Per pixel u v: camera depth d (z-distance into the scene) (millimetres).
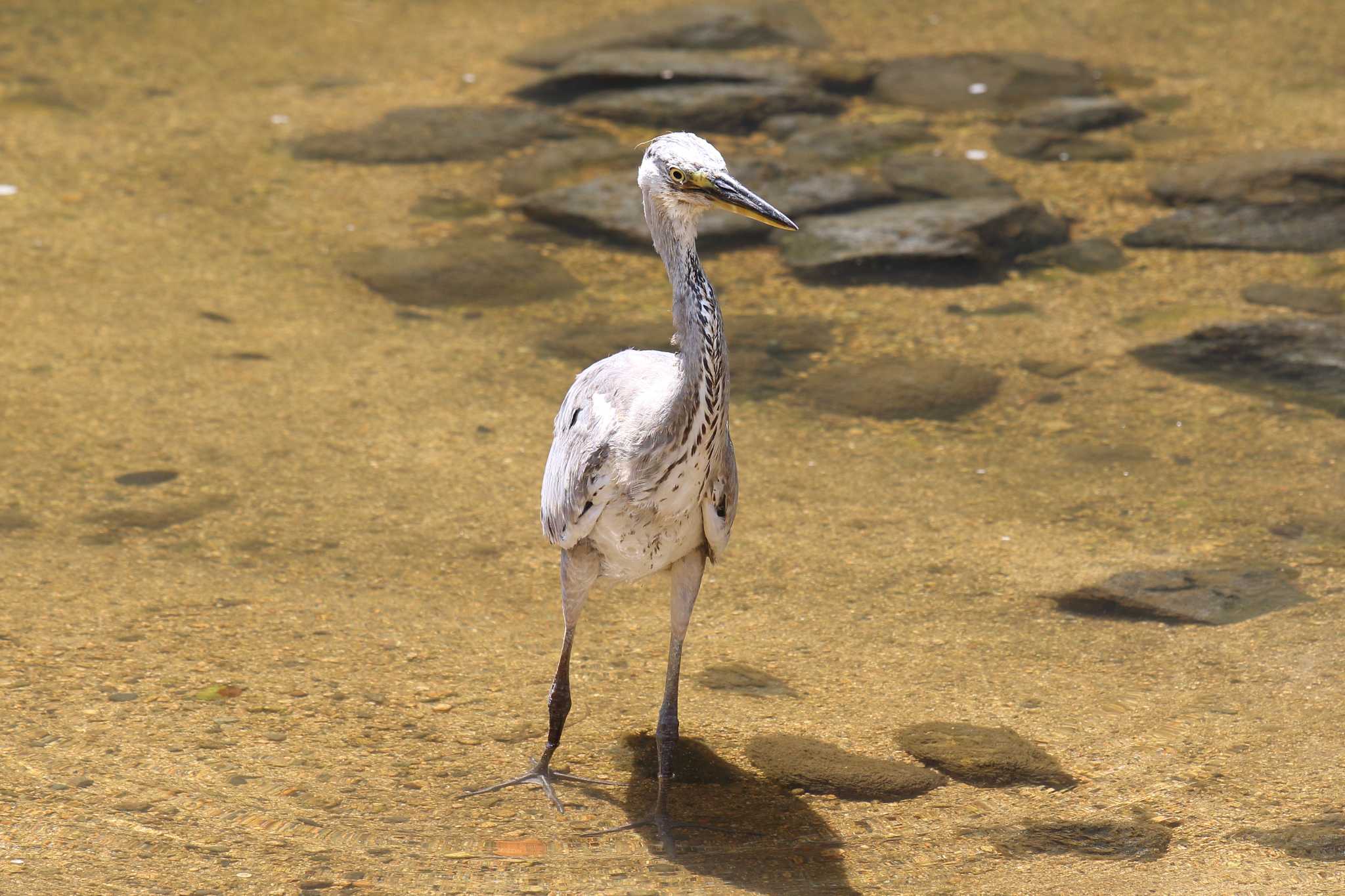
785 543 11398
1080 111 21562
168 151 20172
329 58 24438
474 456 12734
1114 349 14891
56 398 13391
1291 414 13414
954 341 15148
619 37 24719
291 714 8781
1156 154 20188
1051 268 16984
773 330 15438
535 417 13516
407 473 12383
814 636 10078
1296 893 7066
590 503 7926
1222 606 10336
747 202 7578
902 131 21016
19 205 18062
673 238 7875
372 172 19703
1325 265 16734
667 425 7660
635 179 18844
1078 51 24656
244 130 21078
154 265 16656
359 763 8305
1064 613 10352
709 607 10500
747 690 9359
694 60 23141
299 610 10141
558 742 8297
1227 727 8836
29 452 12352
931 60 23891
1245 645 9820
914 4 26984
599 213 17906
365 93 22797
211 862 7215
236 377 14047
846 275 16797
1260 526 11461
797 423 13469
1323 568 10789
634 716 9039
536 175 19516
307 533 11312
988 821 7902
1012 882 7289
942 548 11312
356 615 10117
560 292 16328
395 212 18453
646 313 15781
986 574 10914
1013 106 22016
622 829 7793
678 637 8195
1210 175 18844
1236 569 10828
